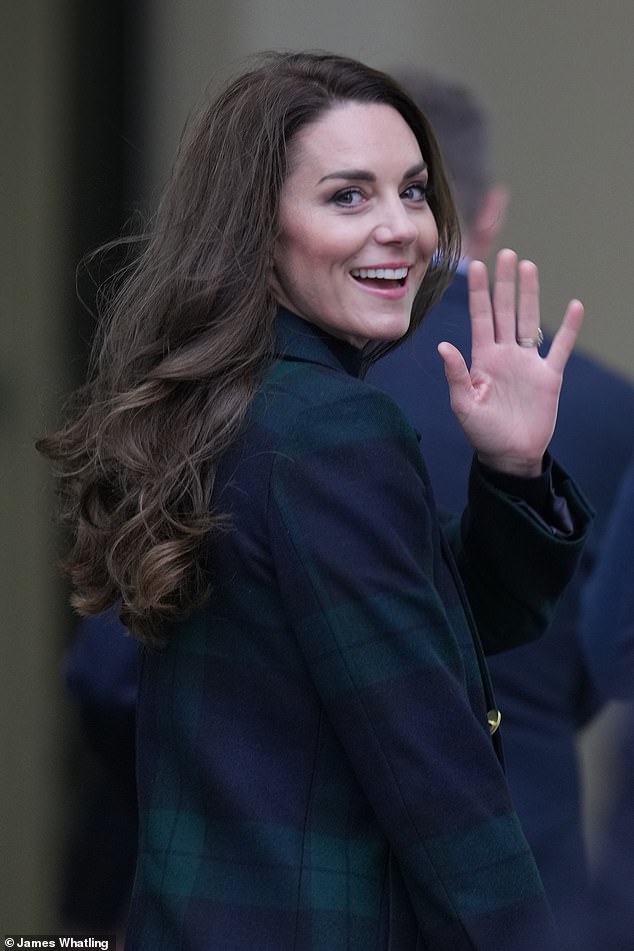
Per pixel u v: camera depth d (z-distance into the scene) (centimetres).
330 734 694
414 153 727
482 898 674
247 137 717
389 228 713
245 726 701
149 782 731
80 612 755
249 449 688
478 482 785
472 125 1028
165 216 745
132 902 735
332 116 717
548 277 1253
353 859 693
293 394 694
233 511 688
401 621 675
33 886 1446
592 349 1246
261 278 712
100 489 746
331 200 714
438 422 952
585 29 1241
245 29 1330
